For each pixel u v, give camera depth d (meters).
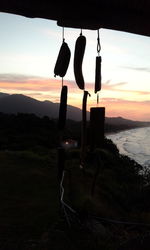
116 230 5.97
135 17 1.96
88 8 1.90
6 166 12.62
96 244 5.02
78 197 7.30
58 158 2.19
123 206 8.74
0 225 6.09
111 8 1.93
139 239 4.81
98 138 2.10
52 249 4.94
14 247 5.03
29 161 14.17
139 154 59.50
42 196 8.28
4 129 25.47
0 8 1.84
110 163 14.16
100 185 9.52
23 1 1.80
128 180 13.05
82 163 2.26
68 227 5.77
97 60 2.09
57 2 1.86
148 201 8.90
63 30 1.99
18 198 8.15
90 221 6.07
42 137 22.75
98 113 2.05
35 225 6.08
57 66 2.01
